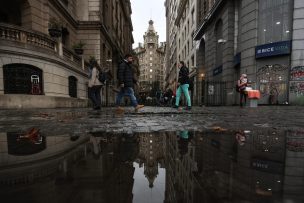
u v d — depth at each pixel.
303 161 1.36
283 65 15.73
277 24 15.89
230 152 1.68
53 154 1.61
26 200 0.71
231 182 0.91
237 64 18.97
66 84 15.05
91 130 3.16
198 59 31.05
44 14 16.48
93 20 24.98
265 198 0.72
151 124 4.02
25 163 1.31
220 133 2.84
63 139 2.39
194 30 34.25
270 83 16.27
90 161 1.38
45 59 12.68
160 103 30.69
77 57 17.83
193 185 0.87
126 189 0.83
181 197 0.73
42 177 1.00
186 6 41.88
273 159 1.43
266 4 16.27
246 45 17.45
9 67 11.10
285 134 2.75
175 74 56.59
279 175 1.02
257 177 0.99
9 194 0.77
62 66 14.43
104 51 28.47
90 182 0.92
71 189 0.83
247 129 3.27
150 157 1.50
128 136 2.59
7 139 2.40
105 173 1.08
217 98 22.20
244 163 1.29
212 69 24.70
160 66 142.38
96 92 10.95
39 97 11.98
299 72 15.11
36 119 5.18
